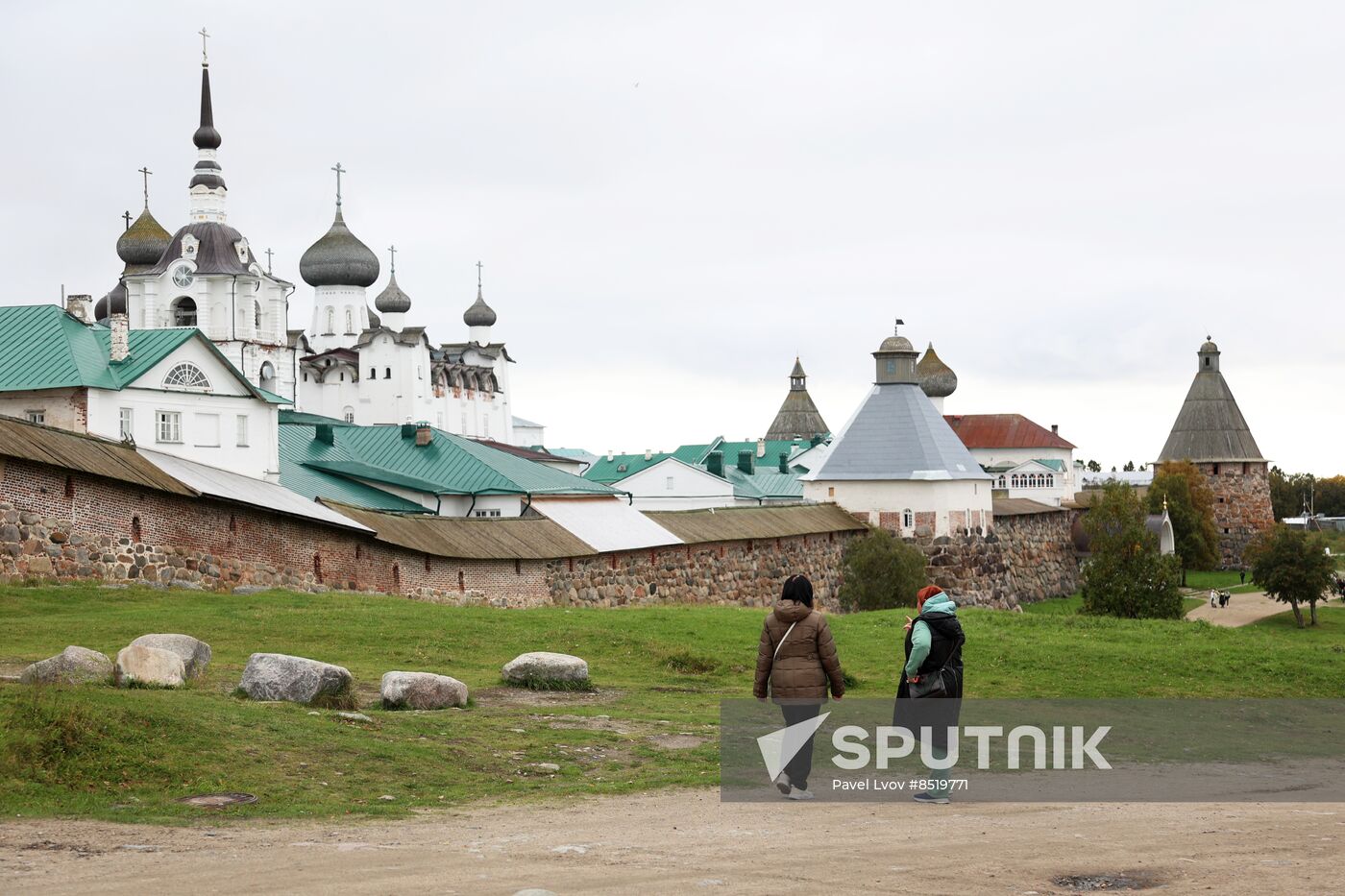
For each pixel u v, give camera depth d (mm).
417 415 138250
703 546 65938
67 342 52188
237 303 110438
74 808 14594
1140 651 34625
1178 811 16062
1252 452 141375
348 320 143625
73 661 19734
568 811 15609
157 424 53594
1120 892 10898
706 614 38625
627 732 21031
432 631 31672
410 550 50031
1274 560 92062
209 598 37594
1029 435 160000
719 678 29141
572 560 56844
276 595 37969
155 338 54844
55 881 11352
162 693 18891
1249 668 32656
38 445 38969
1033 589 105312
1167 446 143500
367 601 38125
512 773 17750
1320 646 36844
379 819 14891
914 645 16375
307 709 19828
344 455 72750
